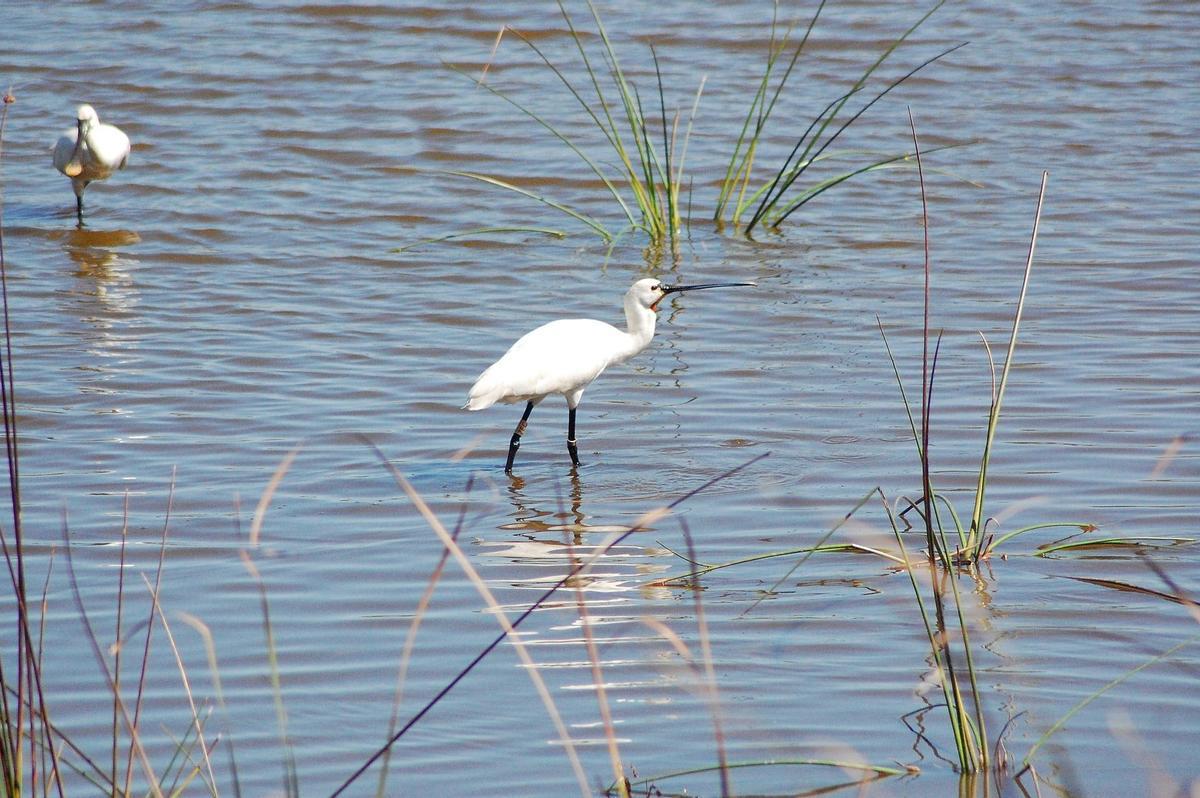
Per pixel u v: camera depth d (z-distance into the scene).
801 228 21.05
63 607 9.57
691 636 9.05
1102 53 29.25
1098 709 8.00
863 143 24.81
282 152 24.50
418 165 24.00
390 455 12.94
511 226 21.38
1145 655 8.64
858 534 10.68
